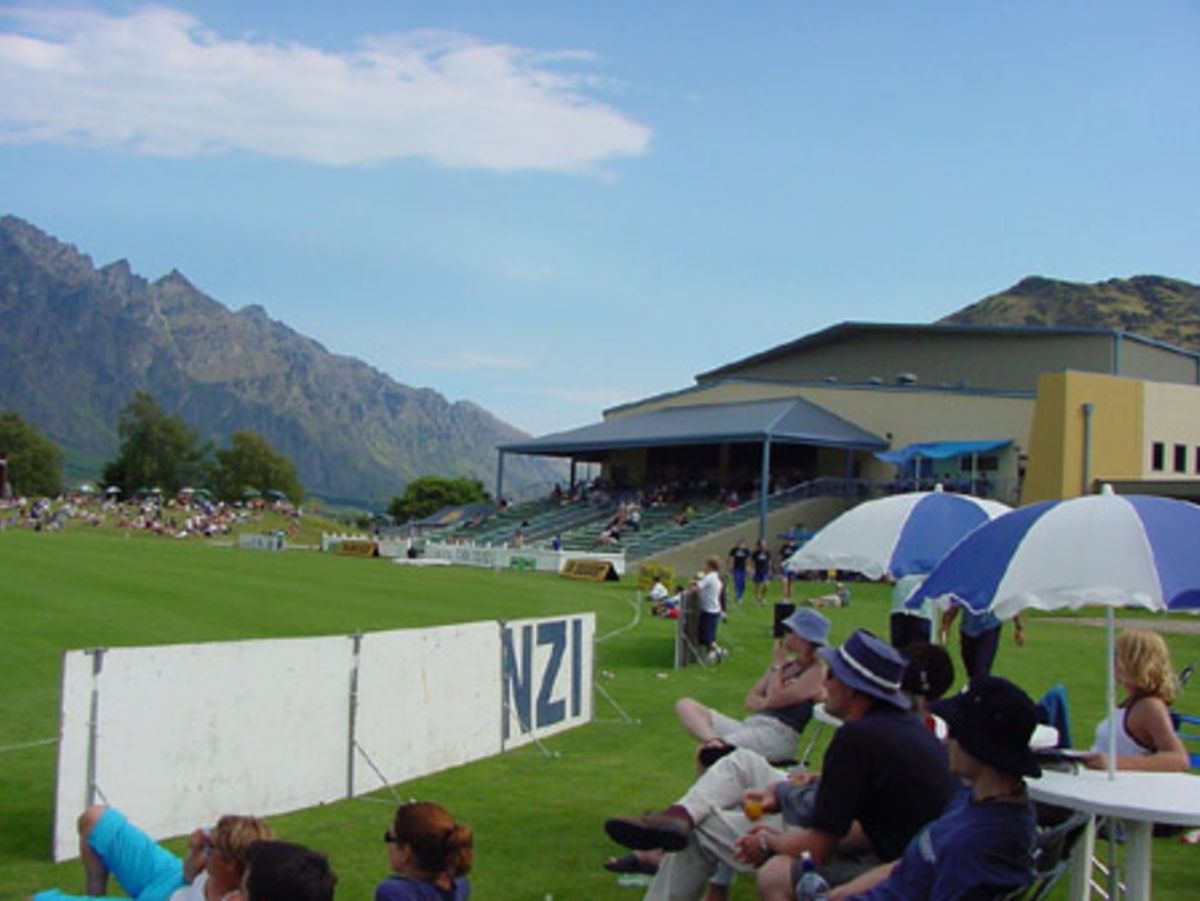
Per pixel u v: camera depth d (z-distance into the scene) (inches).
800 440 2036.2
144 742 307.7
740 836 233.9
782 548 1914.4
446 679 414.9
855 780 205.2
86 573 1153.4
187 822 318.7
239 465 6988.2
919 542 371.2
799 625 311.9
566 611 1058.1
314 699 357.4
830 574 1692.9
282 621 849.5
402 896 183.2
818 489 2130.9
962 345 2332.7
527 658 463.5
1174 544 231.3
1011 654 832.9
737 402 2436.0
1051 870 251.1
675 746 464.4
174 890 230.8
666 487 2453.2
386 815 349.7
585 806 367.2
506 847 321.1
